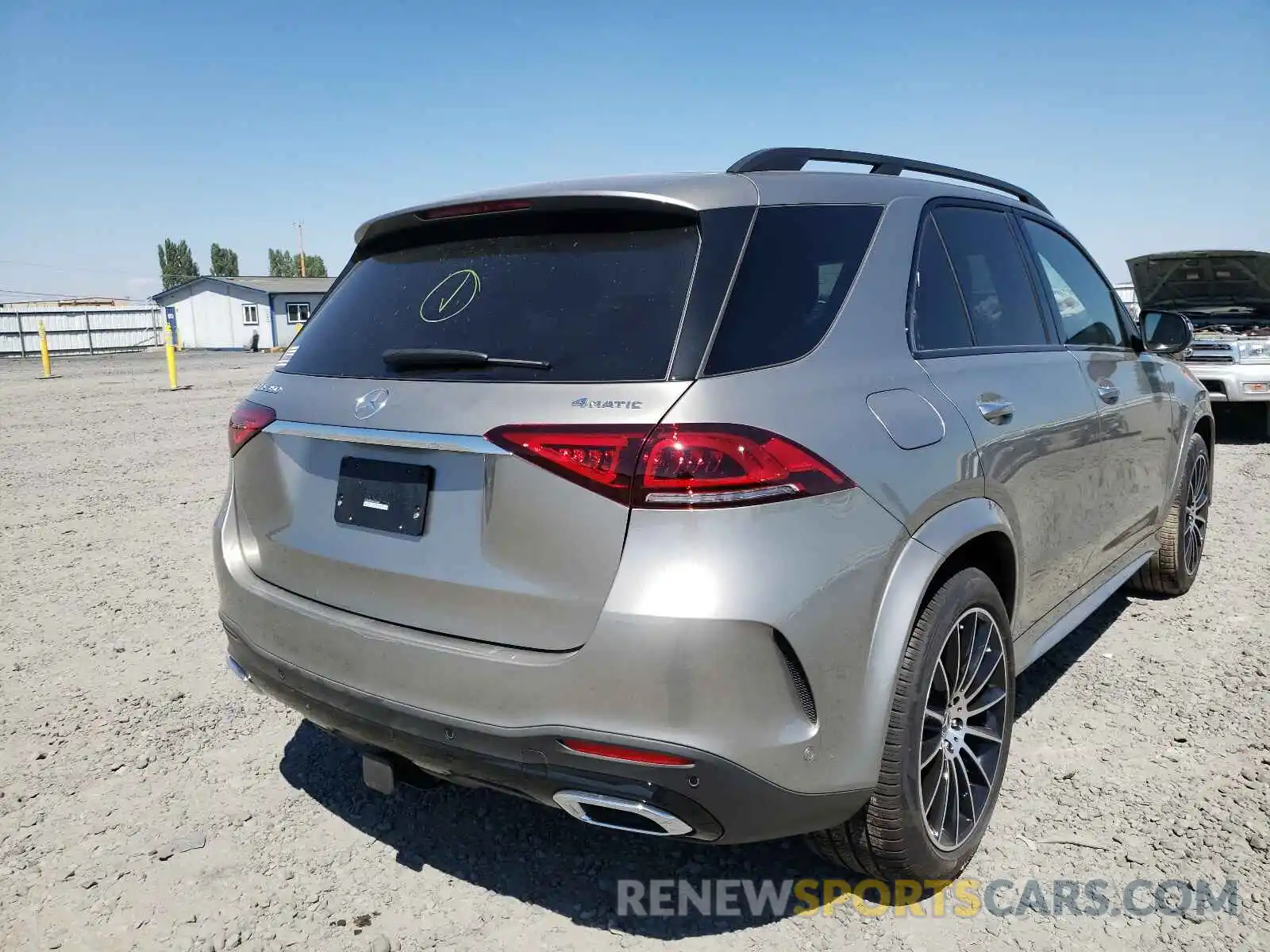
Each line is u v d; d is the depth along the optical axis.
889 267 2.68
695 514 2.01
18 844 2.91
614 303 2.28
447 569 2.26
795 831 2.23
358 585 2.45
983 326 3.07
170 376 22.05
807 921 2.53
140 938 2.49
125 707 3.89
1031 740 3.43
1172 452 4.47
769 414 2.12
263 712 3.86
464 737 2.18
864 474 2.25
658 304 2.23
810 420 2.19
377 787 2.52
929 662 2.40
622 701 2.02
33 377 25.20
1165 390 4.35
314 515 2.59
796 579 2.07
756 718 2.05
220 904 2.63
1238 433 10.78
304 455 2.62
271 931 2.52
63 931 2.51
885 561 2.29
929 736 2.51
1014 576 2.91
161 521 7.19
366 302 2.76
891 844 2.40
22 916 2.57
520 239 2.54
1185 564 4.82
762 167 2.67
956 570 2.64
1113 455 3.69
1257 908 2.52
